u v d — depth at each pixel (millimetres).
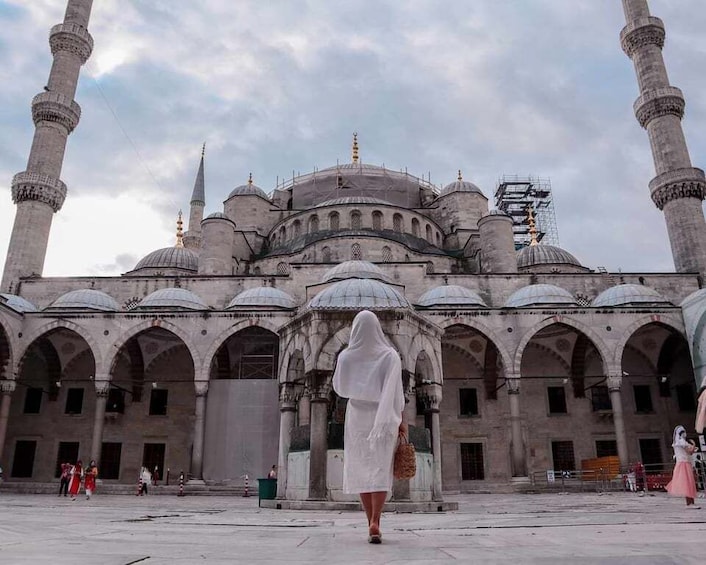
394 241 43719
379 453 5297
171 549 4613
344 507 13719
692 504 13641
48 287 42031
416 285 40969
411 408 16062
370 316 5871
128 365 41688
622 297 37438
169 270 49156
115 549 4559
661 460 39188
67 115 45500
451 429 40031
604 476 33219
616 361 34750
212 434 34656
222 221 44719
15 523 7887
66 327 35625
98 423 34062
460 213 51906
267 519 9852
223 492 31688
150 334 40438
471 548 4613
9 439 39625
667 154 43688
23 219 42750
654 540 5113
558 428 40062
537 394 40781
